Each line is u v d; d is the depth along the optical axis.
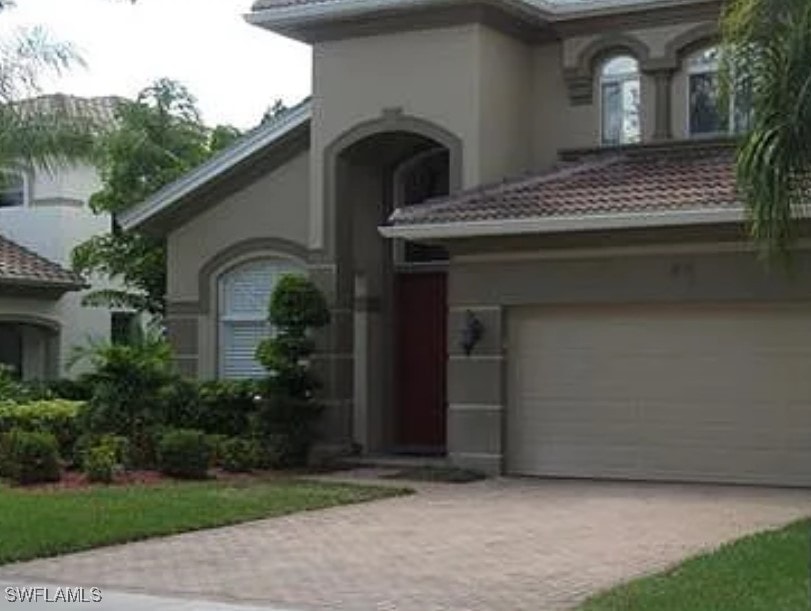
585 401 19.11
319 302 20.84
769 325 17.98
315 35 21.66
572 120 21.78
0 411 19.70
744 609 9.55
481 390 19.59
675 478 18.53
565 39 21.78
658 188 18.56
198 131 29.80
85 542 12.97
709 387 18.34
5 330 29.66
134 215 23.83
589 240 18.77
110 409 19.31
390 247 23.06
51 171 24.86
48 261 29.50
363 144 21.62
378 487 17.72
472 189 20.25
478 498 16.80
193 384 21.14
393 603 10.38
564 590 10.75
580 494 17.14
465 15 20.52
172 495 16.34
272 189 22.98
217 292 23.53
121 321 31.19
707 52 20.81
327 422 21.23
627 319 18.86
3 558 12.15
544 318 19.39
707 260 18.20
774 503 15.95
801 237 17.47
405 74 21.03
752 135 13.23
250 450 19.80
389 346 22.94
